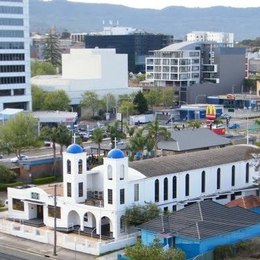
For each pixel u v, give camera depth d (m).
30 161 140.75
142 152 143.25
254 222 93.38
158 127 148.12
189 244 86.81
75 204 103.31
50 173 142.75
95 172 108.56
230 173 120.56
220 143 158.38
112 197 99.62
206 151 124.56
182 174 111.00
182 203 110.44
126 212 100.00
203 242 86.06
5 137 154.25
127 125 189.88
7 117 199.50
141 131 147.38
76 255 92.62
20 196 111.25
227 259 86.56
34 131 166.62
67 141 141.88
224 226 90.38
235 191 119.69
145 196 104.62
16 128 154.88
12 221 109.62
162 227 89.94
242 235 91.12
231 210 95.81
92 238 100.12
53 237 98.31
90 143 181.25
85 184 106.06
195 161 116.12
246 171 123.81
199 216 92.25
